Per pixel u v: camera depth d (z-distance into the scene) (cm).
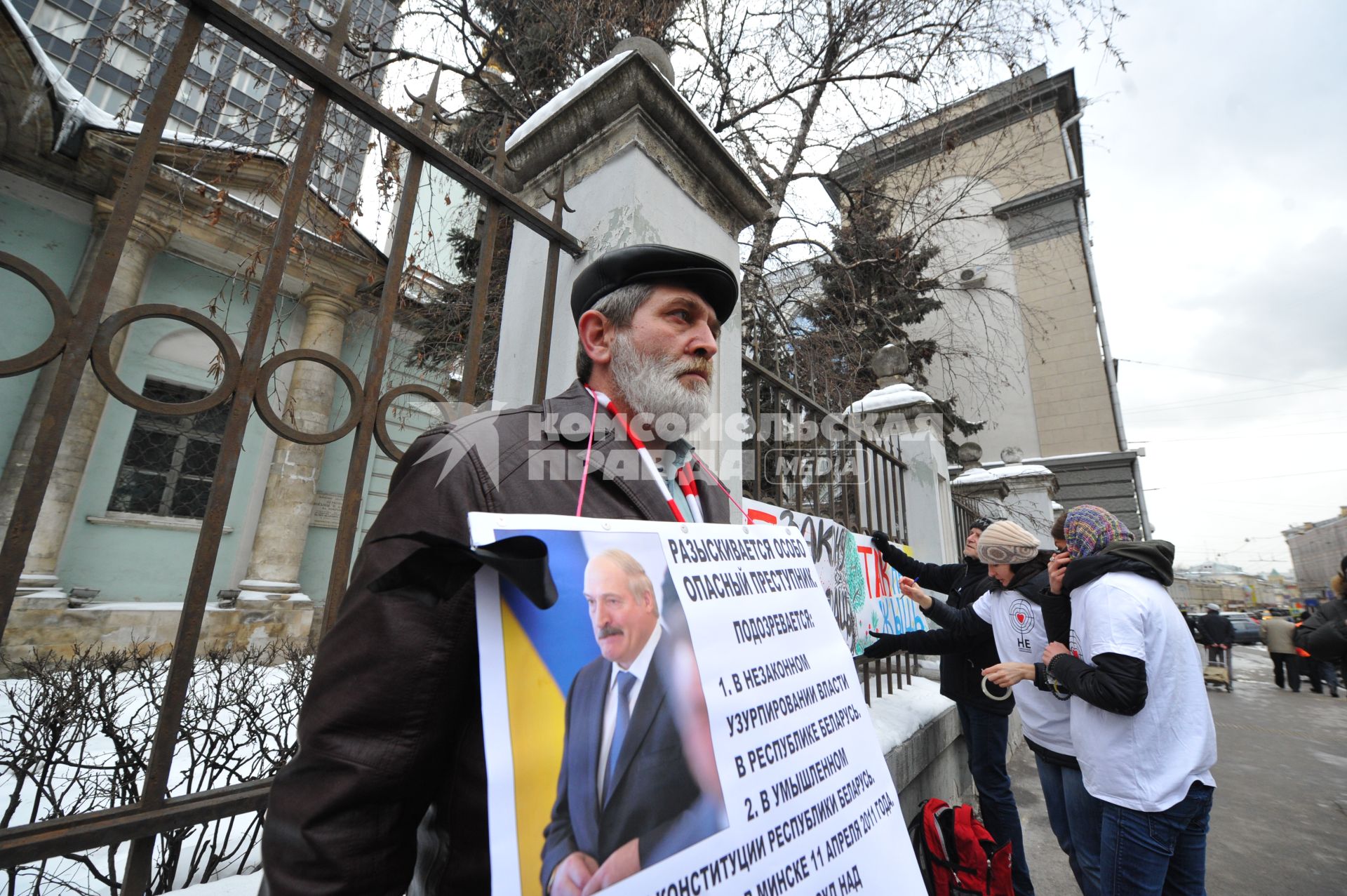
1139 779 174
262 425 725
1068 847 232
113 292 594
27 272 74
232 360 90
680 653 71
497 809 52
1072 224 1312
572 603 65
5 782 257
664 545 77
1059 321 1319
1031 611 238
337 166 373
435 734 66
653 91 171
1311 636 512
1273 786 450
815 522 254
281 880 59
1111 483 1241
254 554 691
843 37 617
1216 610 1005
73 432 575
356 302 709
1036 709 231
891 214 703
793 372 534
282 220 99
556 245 165
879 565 330
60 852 73
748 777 71
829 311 628
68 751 211
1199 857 181
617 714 63
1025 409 1334
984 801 271
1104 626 182
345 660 66
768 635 86
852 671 101
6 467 550
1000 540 246
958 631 272
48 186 593
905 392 449
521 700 58
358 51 474
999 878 220
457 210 593
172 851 188
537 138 193
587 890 54
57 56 638
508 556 59
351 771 61
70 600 564
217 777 231
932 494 414
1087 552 205
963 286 868
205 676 282
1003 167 665
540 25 537
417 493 74
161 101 87
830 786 83
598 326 111
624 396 105
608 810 58
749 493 283
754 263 589
